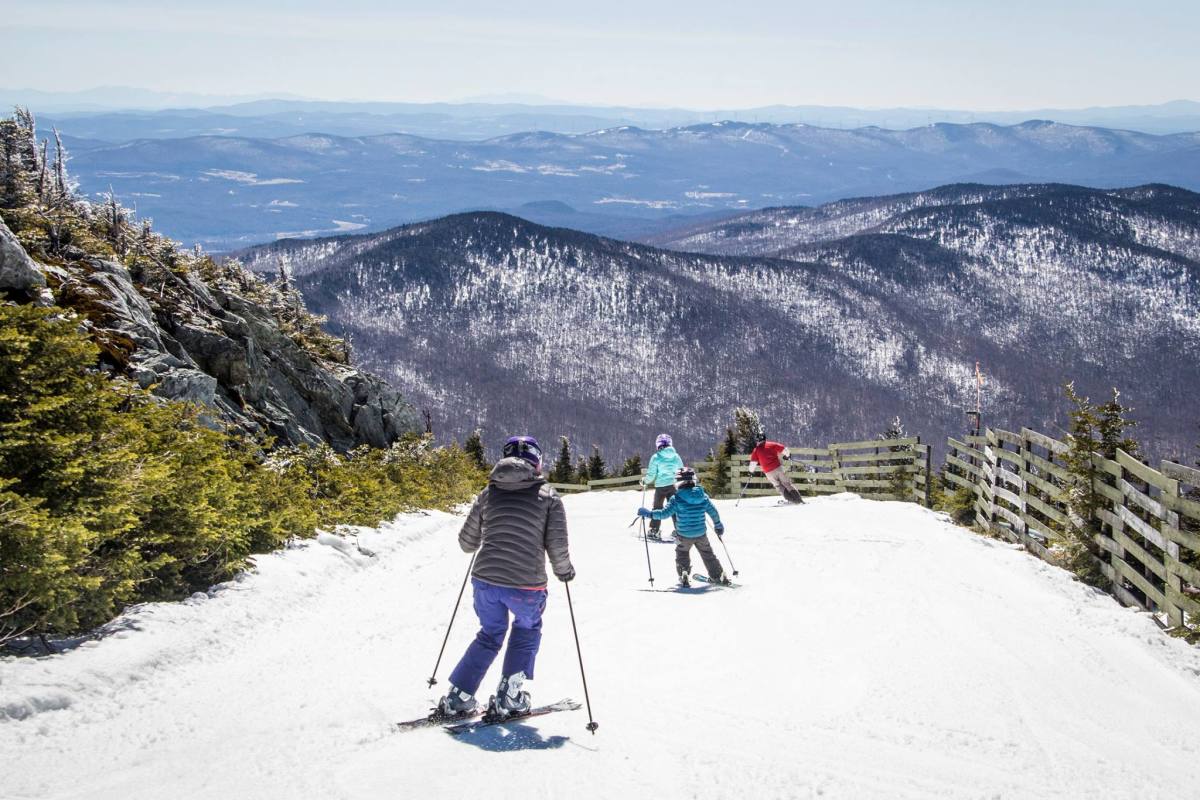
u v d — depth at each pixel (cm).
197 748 493
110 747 486
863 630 834
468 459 3241
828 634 823
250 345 2288
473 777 461
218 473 985
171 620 753
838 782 467
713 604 978
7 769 439
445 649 788
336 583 1056
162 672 648
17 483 675
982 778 479
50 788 420
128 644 669
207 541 877
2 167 2144
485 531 582
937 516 1572
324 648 769
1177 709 645
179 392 1609
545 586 580
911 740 542
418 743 522
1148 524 990
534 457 596
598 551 1455
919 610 910
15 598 632
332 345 3203
